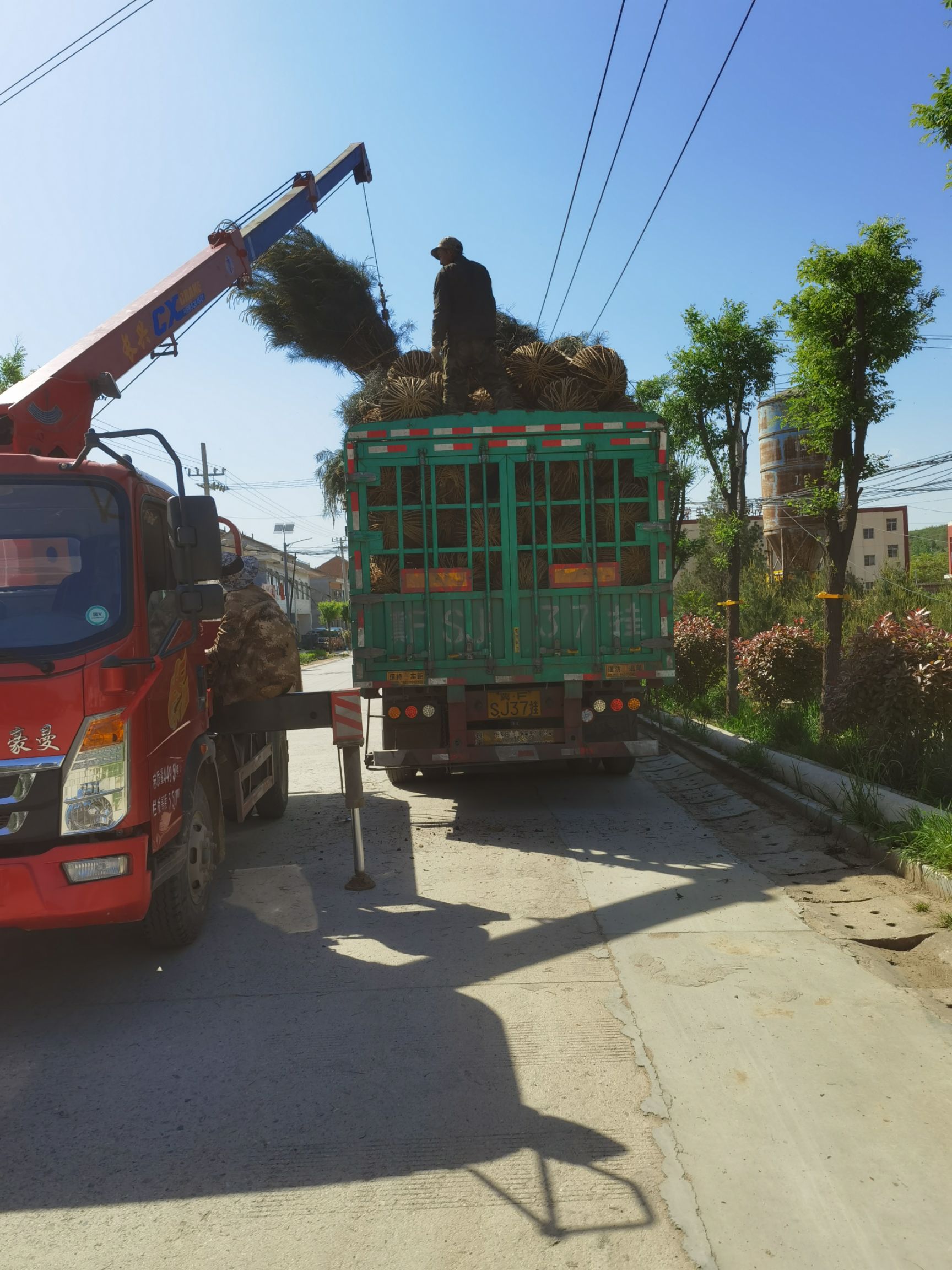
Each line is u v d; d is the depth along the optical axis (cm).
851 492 859
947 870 556
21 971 498
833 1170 298
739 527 1123
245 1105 351
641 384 1313
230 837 788
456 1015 422
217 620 652
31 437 556
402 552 800
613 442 795
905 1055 372
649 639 796
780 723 998
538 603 797
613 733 816
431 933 533
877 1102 338
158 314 754
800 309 830
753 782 873
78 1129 337
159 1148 323
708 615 1748
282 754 856
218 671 656
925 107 541
